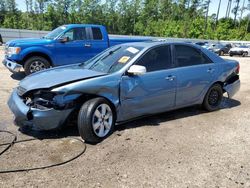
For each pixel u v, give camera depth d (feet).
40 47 29.66
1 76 31.37
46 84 13.73
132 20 203.41
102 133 14.62
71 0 181.57
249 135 16.38
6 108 19.38
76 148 13.61
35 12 179.01
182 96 18.28
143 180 11.19
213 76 19.89
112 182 10.96
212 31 202.59
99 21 192.65
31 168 11.68
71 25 31.81
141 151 13.64
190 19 205.46
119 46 18.44
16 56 28.96
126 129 16.37
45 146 13.70
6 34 86.43
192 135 15.97
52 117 13.48
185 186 10.92
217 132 16.63
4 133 15.08
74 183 10.79
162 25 196.44
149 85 16.24
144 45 17.28
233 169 12.35
